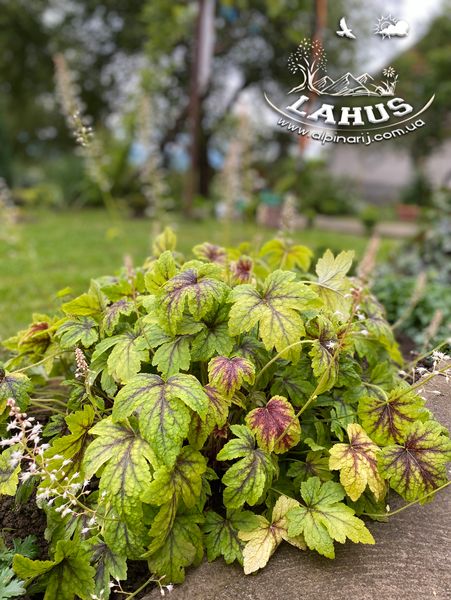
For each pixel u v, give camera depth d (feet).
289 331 1.39
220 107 17.16
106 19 15.88
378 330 1.89
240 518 1.41
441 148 16.30
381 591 1.27
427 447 1.42
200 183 17.43
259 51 14.92
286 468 1.59
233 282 1.80
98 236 7.66
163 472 1.24
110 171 11.18
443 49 13.75
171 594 1.29
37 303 3.98
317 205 15.66
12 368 1.92
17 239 4.76
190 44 13.61
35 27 15.81
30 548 1.43
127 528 1.33
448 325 3.03
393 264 5.53
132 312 1.76
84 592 1.29
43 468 1.26
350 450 1.38
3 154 12.14
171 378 1.34
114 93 17.72
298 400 1.59
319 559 1.36
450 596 1.25
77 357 1.42
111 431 1.33
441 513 1.49
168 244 2.23
